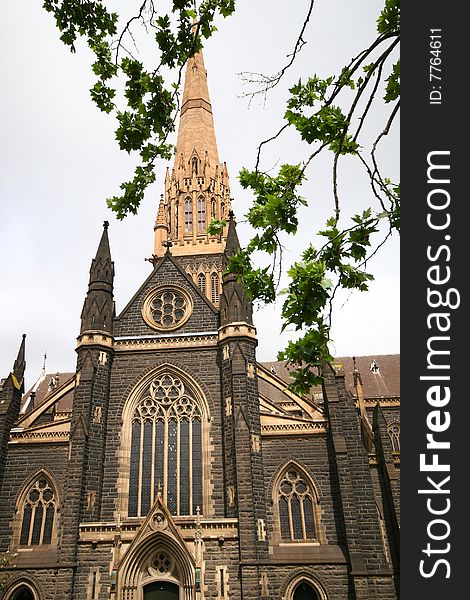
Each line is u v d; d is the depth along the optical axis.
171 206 87.56
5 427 45.62
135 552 38.88
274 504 42.81
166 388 47.12
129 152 17.17
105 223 54.38
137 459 44.62
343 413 45.34
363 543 40.34
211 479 43.03
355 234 13.09
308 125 15.39
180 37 16.14
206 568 38.41
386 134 13.77
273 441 44.88
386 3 14.17
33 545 42.03
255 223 15.05
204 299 50.62
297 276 12.57
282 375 74.81
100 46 16.45
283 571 39.41
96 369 46.47
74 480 41.31
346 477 42.03
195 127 96.38
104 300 49.72
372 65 13.40
